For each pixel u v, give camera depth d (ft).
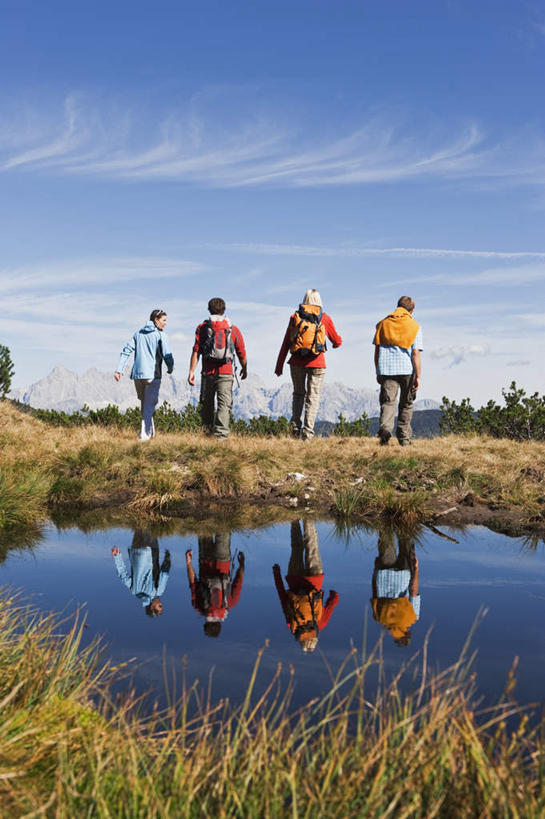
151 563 16.85
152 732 7.63
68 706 8.20
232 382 38.01
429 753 6.64
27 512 22.97
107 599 13.48
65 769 6.47
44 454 31.89
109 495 27.27
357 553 17.97
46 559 17.24
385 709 8.13
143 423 38.29
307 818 5.91
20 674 8.64
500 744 6.72
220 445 32.99
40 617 12.10
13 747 7.06
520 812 5.80
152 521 22.95
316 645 10.66
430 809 6.00
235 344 38.06
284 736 7.54
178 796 6.20
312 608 12.81
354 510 24.35
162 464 29.99
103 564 16.69
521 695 8.61
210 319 37.32
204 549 18.53
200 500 26.84
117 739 7.09
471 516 23.34
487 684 8.99
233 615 12.37
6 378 74.64
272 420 61.52
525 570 15.92
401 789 6.11
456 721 7.15
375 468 29.89
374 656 10.11
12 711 7.87
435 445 37.17
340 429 58.85
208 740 7.43
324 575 15.57
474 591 13.97
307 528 21.63
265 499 26.89
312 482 28.55
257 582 14.90
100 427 46.83
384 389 36.55
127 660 10.00
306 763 6.96
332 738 6.89
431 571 15.88
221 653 10.30
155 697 8.68
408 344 35.53
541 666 9.64
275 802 6.03
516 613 12.39
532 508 23.71
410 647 10.52
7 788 6.22
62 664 9.00
